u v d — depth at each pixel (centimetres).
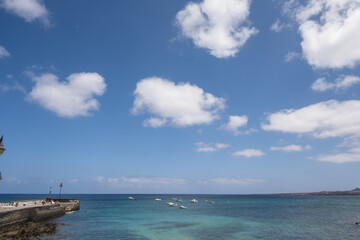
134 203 12356
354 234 3456
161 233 3428
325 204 11738
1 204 4394
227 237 3184
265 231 3659
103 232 3462
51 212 4622
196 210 7700
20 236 2781
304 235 3366
